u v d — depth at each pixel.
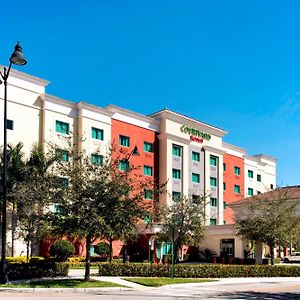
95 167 22.27
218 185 64.44
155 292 20.45
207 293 20.27
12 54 20.80
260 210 34.25
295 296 19.64
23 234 32.78
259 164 78.12
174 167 57.44
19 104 41.78
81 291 20.11
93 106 47.62
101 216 20.94
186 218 38.94
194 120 61.62
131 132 53.31
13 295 17.97
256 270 30.25
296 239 32.75
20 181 31.94
